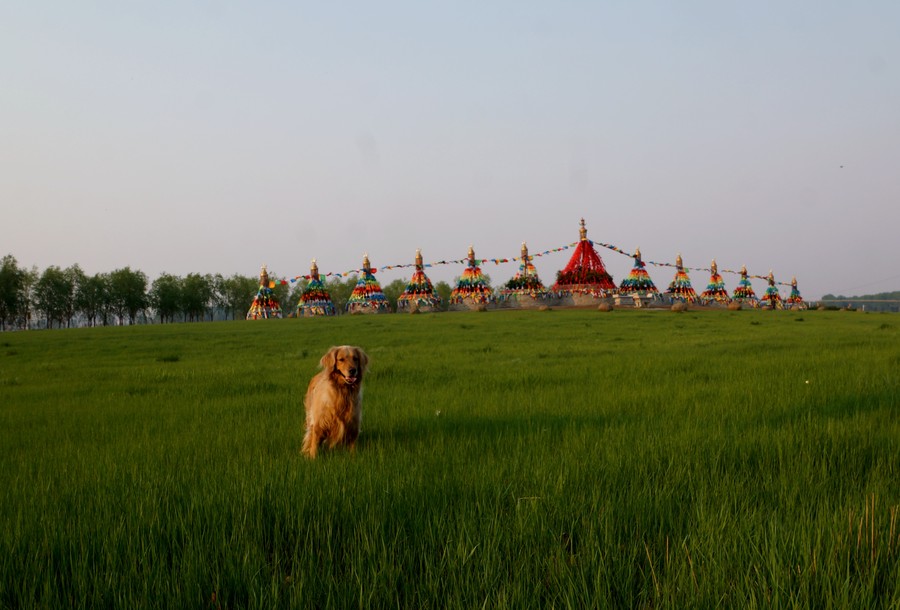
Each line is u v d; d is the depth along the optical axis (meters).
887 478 5.97
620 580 3.93
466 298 89.88
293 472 6.51
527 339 34.47
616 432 8.54
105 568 4.30
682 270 99.25
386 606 3.77
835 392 11.75
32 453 8.80
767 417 9.56
